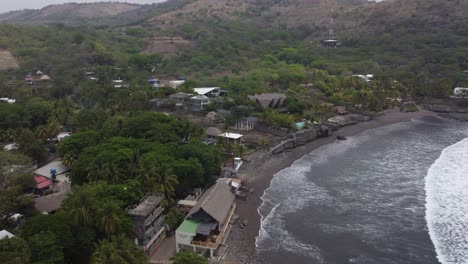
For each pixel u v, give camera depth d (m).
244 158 103.31
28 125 114.62
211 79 196.62
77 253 50.50
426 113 165.62
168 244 62.25
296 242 63.97
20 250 42.53
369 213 73.69
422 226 68.00
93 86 164.62
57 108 126.75
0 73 188.50
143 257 48.56
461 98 173.00
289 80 190.88
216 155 87.75
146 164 70.19
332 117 147.00
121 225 54.25
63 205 57.28
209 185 83.94
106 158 72.44
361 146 119.31
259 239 64.81
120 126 99.56
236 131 127.00
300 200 80.25
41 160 97.62
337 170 98.06
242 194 81.88
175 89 163.00
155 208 61.75
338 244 63.19
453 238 63.88
